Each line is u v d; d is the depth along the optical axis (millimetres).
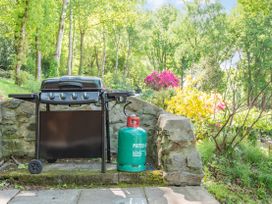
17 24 11336
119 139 2850
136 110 3418
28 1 11312
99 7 16953
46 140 2834
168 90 6340
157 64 22328
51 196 2467
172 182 2697
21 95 2770
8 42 14477
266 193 3055
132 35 23156
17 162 3188
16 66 10688
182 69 19156
